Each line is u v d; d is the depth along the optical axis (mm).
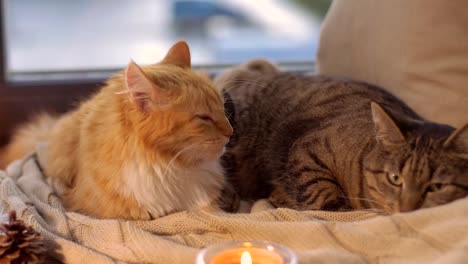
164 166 876
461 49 994
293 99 1048
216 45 1576
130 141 872
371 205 907
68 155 990
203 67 1436
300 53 1551
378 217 830
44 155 1068
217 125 884
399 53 1026
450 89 998
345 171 935
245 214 883
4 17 1259
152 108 852
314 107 1018
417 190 849
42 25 1412
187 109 861
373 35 1060
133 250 817
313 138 973
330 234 821
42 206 908
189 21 1594
